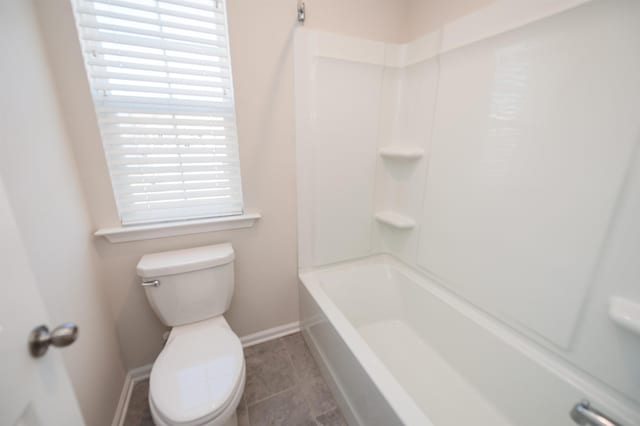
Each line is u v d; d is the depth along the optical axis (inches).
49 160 34.4
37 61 34.1
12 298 17.2
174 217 50.7
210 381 35.9
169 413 31.5
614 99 29.3
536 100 36.6
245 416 47.9
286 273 64.8
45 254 31.5
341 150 61.1
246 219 55.3
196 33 44.9
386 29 59.0
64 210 36.7
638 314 29.1
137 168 46.4
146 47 42.3
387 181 69.2
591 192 32.3
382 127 64.1
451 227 53.7
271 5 47.4
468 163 48.2
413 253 65.5
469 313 50.2
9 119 28.0
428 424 29.4
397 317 68.5
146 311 52.1
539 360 39.2
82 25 38.1
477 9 44.4
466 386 49.4
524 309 41.9
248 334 64.9
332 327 48.1
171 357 39.8
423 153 58.4
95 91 41.4
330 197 63.2
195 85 46.4
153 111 45.1
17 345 17.1
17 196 27.9
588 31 30.5
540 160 37.1
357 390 41.0
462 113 48.1
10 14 29.6
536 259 39.2
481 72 43.7
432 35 52.2
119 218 46.4
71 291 36.5
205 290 48.4
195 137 48.9
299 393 52.4
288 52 50.6
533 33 35.9
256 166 54.1
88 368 38.3
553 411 37.4
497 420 43.3
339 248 68.4
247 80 48.8
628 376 31.4
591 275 33.3
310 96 54.7
